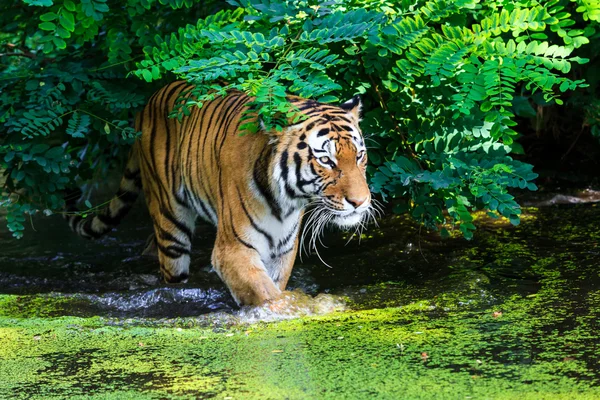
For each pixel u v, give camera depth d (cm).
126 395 582
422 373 602
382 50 821
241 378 608
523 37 846
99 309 848
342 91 920
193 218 936
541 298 783
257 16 821
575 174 1311
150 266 1057
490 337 677
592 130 1199
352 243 1068
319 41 776
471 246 1007
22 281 995
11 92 935
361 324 736
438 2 837
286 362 640
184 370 631
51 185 920
